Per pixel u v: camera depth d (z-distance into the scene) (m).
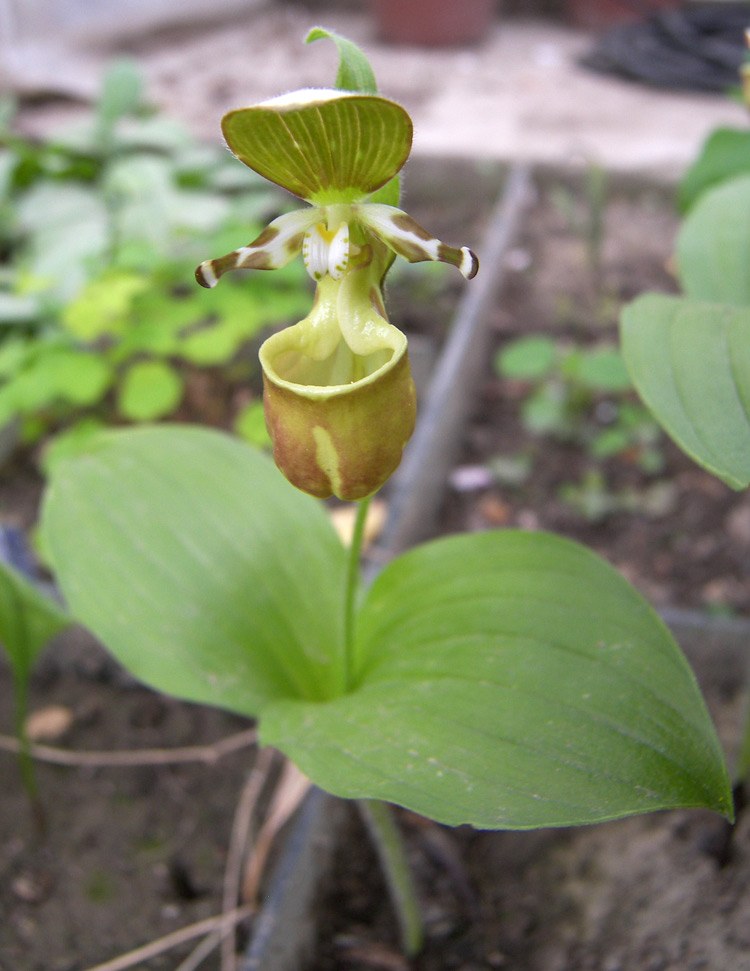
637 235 0.43
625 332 0.14
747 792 0.17
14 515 0.29
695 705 0.13
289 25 0.76
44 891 0.19
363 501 0.13
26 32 0.62
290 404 0.12
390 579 0.16
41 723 0.22
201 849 0.19
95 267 0.32
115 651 0.15
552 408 0.31
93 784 0.21
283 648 0.16
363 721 0.13
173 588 0.16
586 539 0.27
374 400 0.12
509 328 0.37
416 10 0.69
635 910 0.17
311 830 0.18
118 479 0.17
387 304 0.13
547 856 0.19
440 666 0.14
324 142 0.12
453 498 0.29
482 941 0.18
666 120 0.53
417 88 0.61
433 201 0.49
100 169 0.43
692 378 0.13
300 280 0.30
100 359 0.27
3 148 0.46
